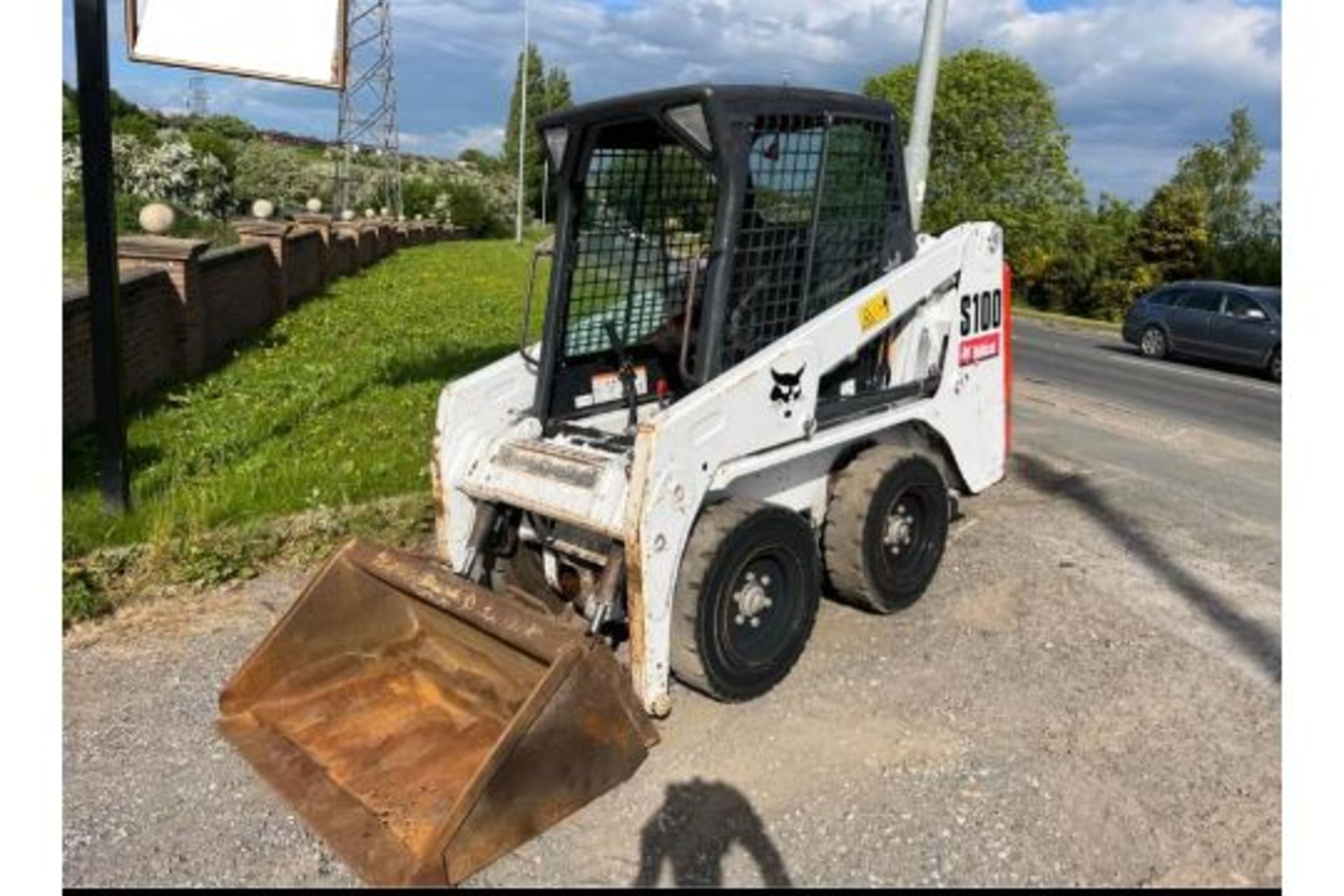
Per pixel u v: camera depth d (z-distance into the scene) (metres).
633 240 4.69
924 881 3.06
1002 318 5.49
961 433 5.31
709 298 4.02
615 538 3.71
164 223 10.09
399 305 15.77
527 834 3.19
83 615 4.66
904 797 3.45
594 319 4.65
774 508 3.97
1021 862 3.15
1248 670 4.38
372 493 6.17
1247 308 15.30
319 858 3.14
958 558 5.62
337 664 4.01
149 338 8.83
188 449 6.90
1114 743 3.80
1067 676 4.31
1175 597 5.16
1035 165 36.22
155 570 5.05
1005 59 36.16
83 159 5.22
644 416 4.73
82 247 12.10
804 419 4.21
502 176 59.62
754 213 4.09
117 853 3.16
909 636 4.66
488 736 3.62
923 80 7.39
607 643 3.81
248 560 5.29
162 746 3.72
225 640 4.54
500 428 4.57
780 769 3.60
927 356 5.10
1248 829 3.30
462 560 4.46
